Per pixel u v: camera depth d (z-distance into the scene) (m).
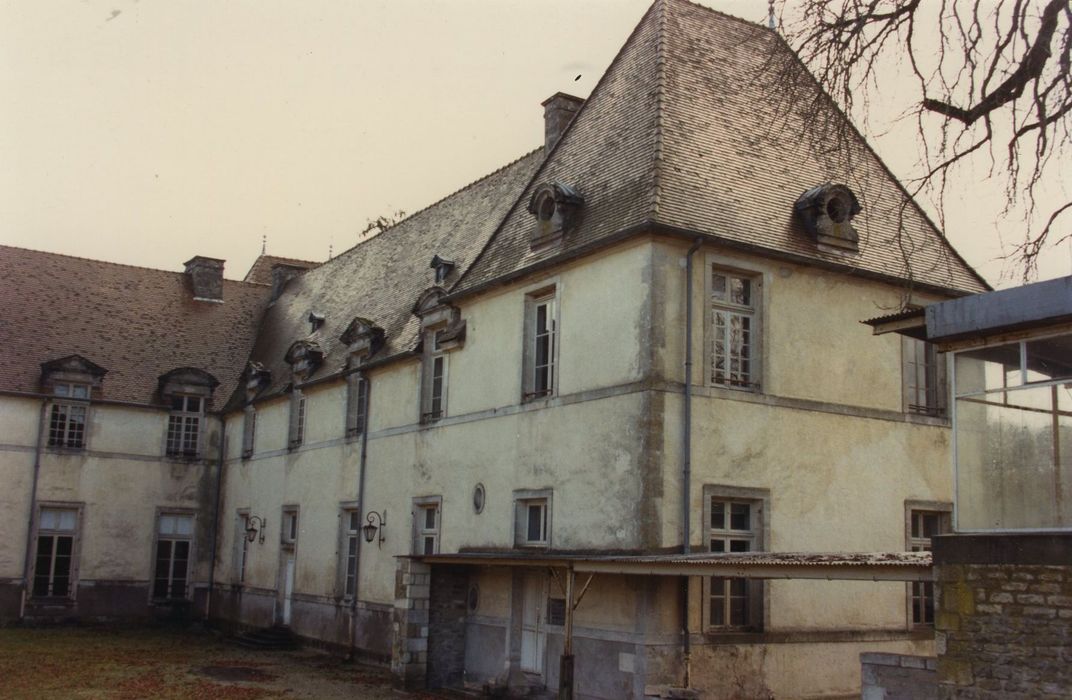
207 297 33.47
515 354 16.31
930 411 16.30
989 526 9.60
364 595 20.69
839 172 16.50
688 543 13.05
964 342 9.97
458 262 20.72
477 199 23.03
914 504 15.58
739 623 13.78
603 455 13.90
